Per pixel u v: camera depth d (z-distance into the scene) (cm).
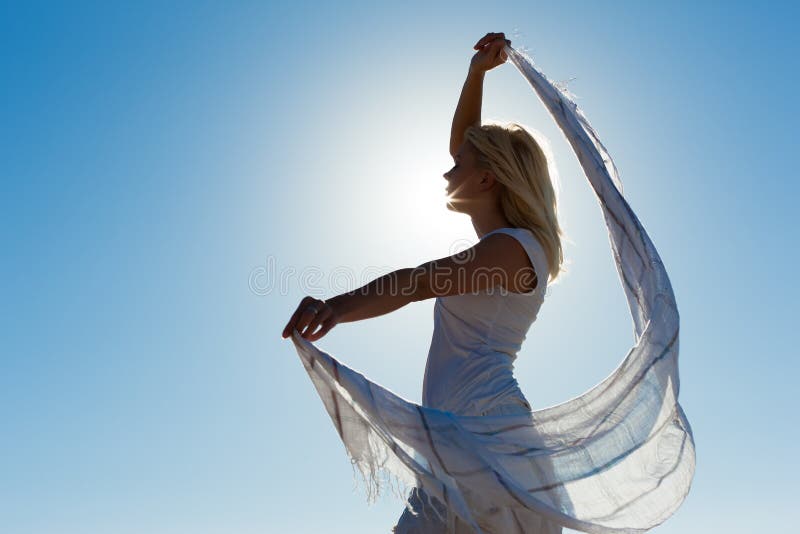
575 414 234
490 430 224
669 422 244
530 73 306
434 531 231
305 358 204
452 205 272
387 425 211
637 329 271
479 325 246
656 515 231
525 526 230
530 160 260
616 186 299
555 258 261
